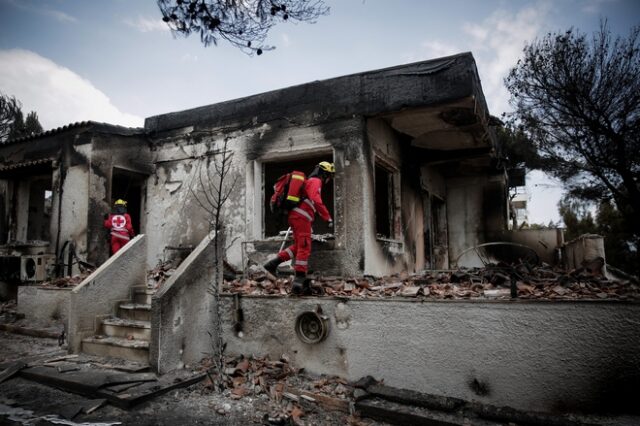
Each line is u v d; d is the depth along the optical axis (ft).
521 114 35.70
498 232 35.47
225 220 24.48
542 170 38.06
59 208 26.40
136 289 19.33
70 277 23.76
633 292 12.76
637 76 29.89
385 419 12.00
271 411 12.43
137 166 27.40
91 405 12.14
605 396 10.86
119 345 15.84
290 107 23.16
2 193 30.73
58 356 16.57
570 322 11.32
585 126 32.86
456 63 19.22
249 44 12.02
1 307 25.58
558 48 32.22
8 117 48.29
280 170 27.17
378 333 13.70
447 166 34.45
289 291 16.24
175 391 13.47
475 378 12.23
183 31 11.68
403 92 20.26
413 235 27.91
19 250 28.07
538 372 11.54
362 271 20.18
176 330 15.19
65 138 26.73
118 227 24.13
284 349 15.39
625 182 33.01
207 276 16.76
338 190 21.33
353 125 21.27
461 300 12.60
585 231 65.92
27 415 11.46
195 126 26.48
